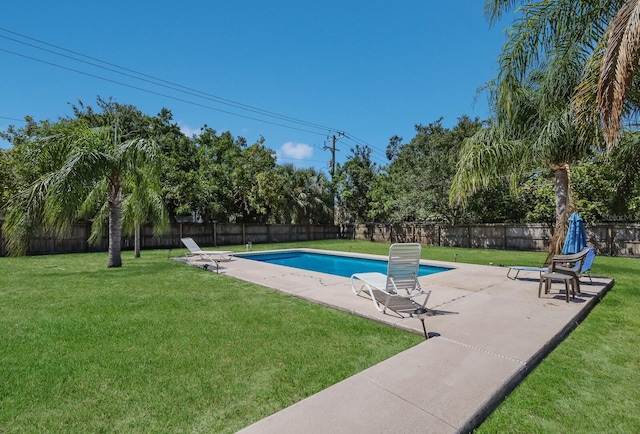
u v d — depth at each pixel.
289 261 13.12
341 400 2.27
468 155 8.69
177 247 16.98
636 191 9.70
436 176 17.34
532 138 8.22
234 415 2.19
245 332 3.76
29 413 2.21
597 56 4.50
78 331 3.77
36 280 6.95
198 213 18.84
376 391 2.38
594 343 3.55
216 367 2.88
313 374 2.75
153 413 2.21
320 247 17.12
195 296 5.50
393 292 4.55
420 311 3.92
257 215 21.14
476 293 5.57
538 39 6.52
